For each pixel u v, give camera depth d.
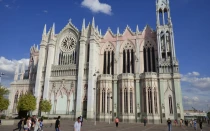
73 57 80.50
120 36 79.62
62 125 46.62
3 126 42.09
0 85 58.09
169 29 71.12
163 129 40.00
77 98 70.38
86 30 80.56
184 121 61.84
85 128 38.47
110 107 68.94
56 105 74.31
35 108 68.38
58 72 78.25
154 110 62.69
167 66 67.12
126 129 37.56
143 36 76.56
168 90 64.88
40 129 29.16
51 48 82.06
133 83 69.00
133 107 65.94
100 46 81.25
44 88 76.44
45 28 86.62
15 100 88.06
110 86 70.69
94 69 73.31
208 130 41.59
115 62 76.38
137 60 73.94
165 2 75.31
